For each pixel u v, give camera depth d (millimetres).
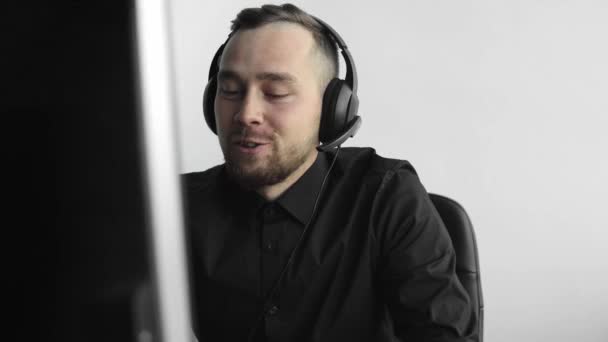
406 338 1002
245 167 979
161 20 291
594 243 2043
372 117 2115
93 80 291
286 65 936
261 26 952
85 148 295
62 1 292
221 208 1108
